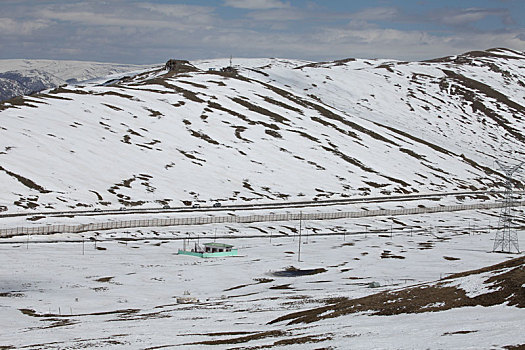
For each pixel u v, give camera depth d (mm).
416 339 50406
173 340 59562
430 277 106688
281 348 52188
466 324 53781
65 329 68750
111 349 56781
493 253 135500
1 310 80938
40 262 116375
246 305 81812
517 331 49500
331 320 63688
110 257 124875
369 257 131750
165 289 99125
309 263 124562
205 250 134875
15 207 158250
